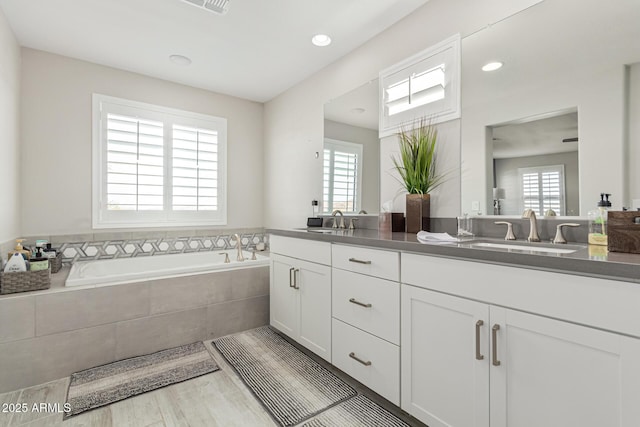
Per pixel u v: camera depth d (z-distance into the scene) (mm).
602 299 900
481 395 1179
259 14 2180
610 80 1339
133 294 2217
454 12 1925
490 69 1758
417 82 2139
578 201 1433
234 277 2678
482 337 1176
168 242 3277
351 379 1929
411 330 1439
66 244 2766
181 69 3037
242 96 3752
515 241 1547
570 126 1458
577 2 1451
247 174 3871
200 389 1822
